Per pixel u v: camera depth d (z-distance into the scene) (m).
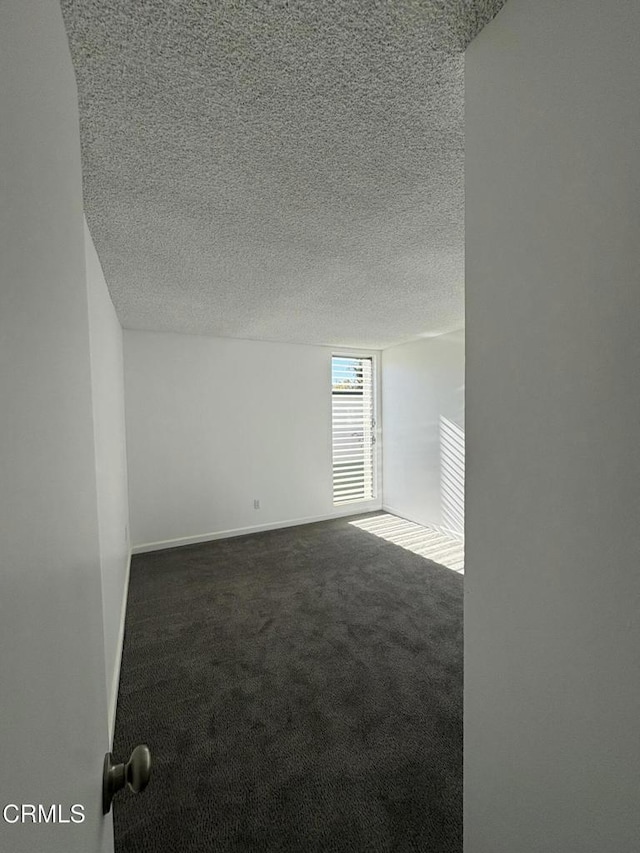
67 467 0.43
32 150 0.33
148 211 1.58
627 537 0.59
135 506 3.89
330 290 2.66
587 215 0.63
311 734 1.65
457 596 2.91
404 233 1.80
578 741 0.67
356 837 1.23
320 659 2.15
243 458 4.50
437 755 1.54
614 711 0.61
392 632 2.42
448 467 4.32
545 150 0.70
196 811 1.32
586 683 0.65
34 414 0.32
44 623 0.33
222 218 1.64
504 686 0.82
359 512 5.33
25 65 0.32
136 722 1.72
